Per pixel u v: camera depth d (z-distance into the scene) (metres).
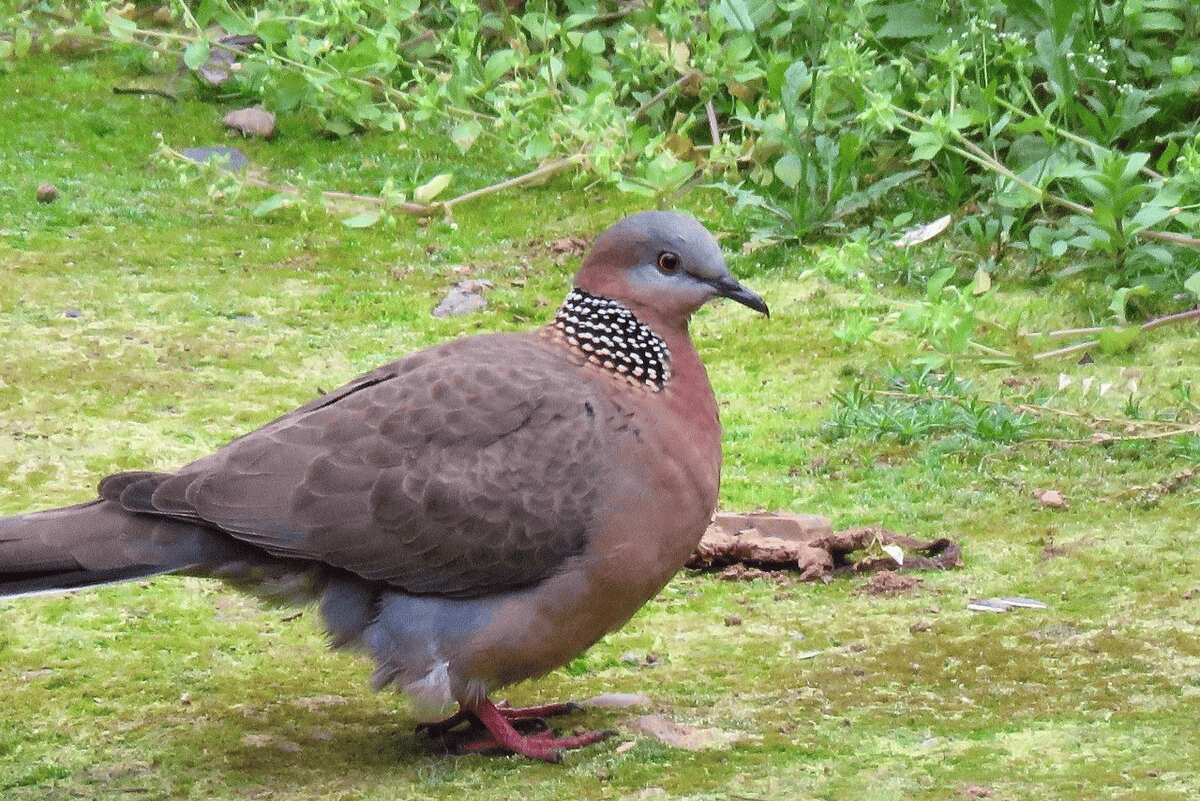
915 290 13.29
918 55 15.20
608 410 7.20
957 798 6.31
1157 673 7.71
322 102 15.98
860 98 13.91
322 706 7.77
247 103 16.64
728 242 14.27
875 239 14.05
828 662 8.12
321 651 8.43
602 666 8.25
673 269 7.49
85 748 7.21
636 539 7.09
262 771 7.01
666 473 7.16
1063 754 6.76
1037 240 13.01
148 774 6.96
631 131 14.73
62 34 15.93
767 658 8.23
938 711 7.39
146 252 13.73
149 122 16.12
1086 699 7.44
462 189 15.31
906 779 6.56
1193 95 13.89
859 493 10.33
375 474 6.93
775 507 10.12
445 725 7.51
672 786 6.61
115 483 6.91
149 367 11.72
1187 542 9.43
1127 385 11.61
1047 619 8.52
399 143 16.12
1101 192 12.33
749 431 11.22
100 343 12.05
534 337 7.67
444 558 6.95
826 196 14.36
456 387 7.15
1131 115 13.28
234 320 12.66
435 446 7.00
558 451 7.05
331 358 12.09
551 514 6.98
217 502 6.84
